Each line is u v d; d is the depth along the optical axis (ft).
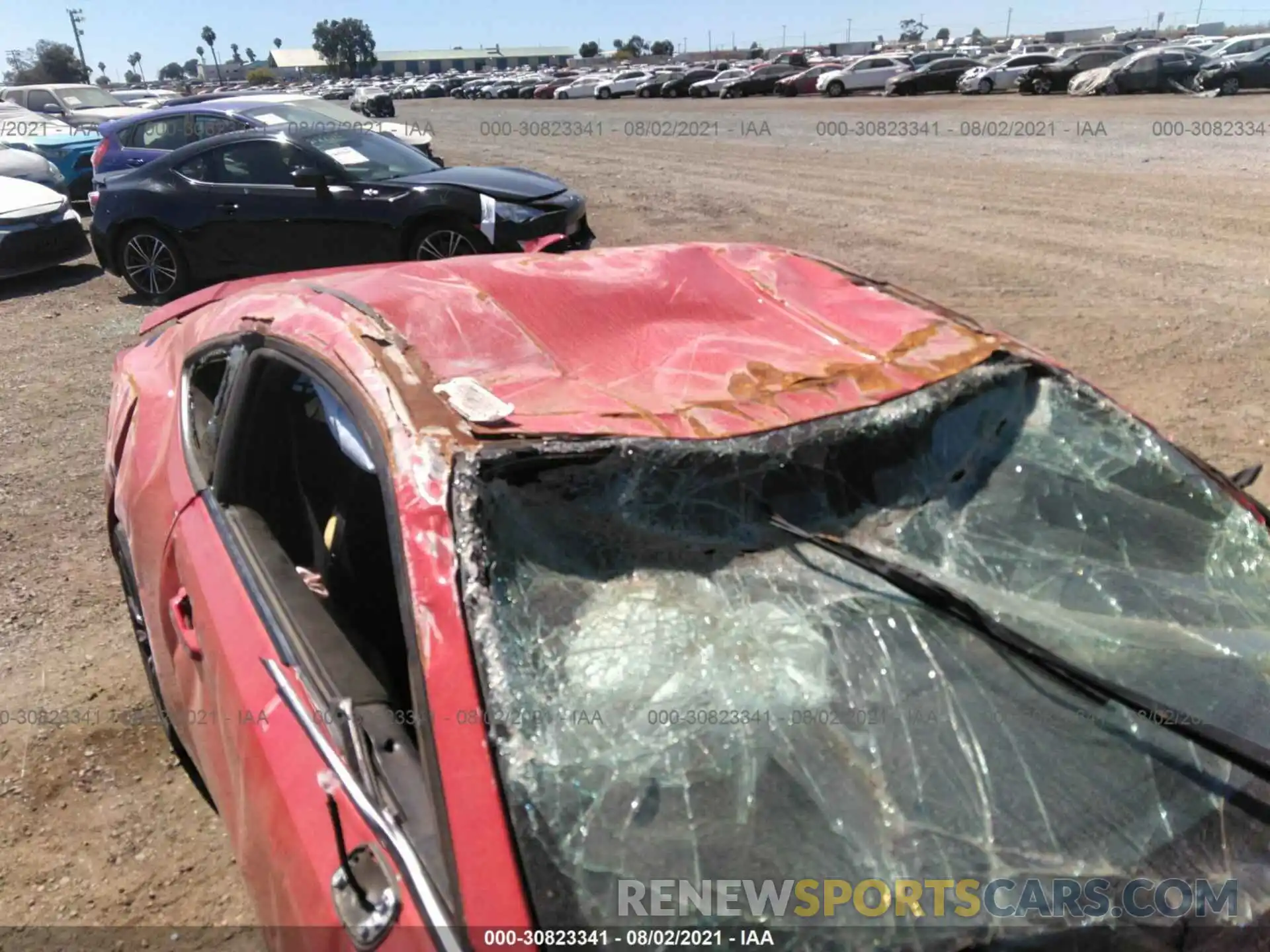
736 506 5.84
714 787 4.68
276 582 6.41
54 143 43.96
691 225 33.63
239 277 27.25
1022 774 4.85
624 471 5.67
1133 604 5.92
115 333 24.56
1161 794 4.81
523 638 4.92
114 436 9.50
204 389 8.62
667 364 6.76
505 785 4.40
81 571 12.90
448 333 6.74
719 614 5.38
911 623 5.49
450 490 5.25
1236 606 6.02
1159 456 6.97
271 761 5.34
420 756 4.79
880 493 6.25
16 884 8.09
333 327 6.70
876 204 36.81
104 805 8.93
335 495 7.64
